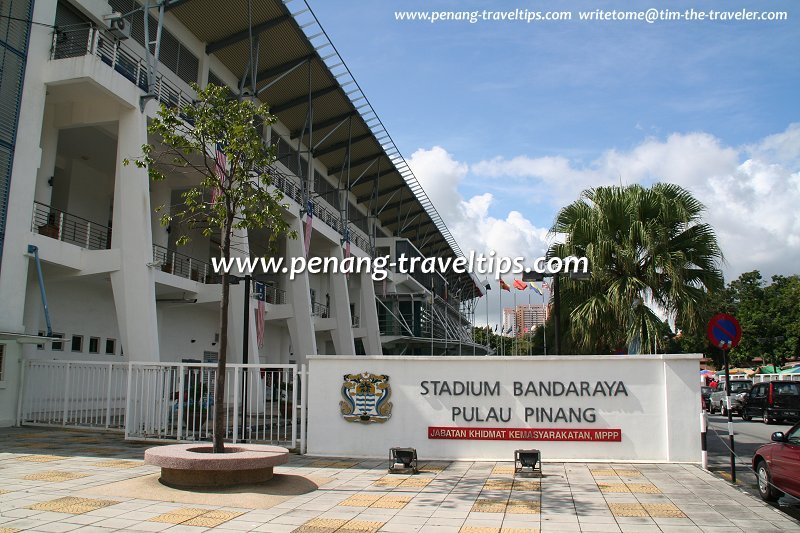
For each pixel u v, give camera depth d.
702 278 15.33
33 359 18.09
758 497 9.12
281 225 11.59
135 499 8.52
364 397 12.98
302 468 11.56
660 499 8.93
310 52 28.06
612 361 12.45
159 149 21.94
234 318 24.58
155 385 14.66
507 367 12.69
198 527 7.16
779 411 23.77
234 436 13.52
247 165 11.20
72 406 16.59
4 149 16.67
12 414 16.73
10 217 16.73
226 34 26.25
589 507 8.39
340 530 7.14
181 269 27.22
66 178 22.95
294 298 29.84
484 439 12.53
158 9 23.67
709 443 16.44
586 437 12.28
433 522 7.53
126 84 19.14
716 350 45.62
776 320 45.69
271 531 7.05
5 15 16.97
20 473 10.36
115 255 19.25
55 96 19.12
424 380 12.88
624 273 15.34
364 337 41.62
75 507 7.97
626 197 15.51
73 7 19.91
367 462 12.30
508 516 7.86
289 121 34.25
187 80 25.53
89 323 22.05
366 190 45.97
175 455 9.31
